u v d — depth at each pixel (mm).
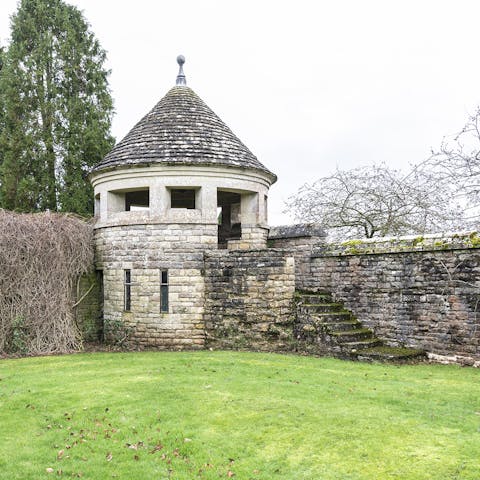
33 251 14523
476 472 5480
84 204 23500
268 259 13820
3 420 7684
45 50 23609
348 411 7484
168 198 15305
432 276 12055
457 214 16125
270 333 13766
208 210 15070
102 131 24234
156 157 14984
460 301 11500
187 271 14906
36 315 14477
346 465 5793
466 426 6820
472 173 12266
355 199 18859
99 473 5836
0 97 23828
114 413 7711
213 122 16438
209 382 9312
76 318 15805
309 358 12133
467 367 11078
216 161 15016
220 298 14492
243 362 11352
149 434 6875
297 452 6188
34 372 10898
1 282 14180
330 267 14547
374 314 13312
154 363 11500
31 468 5973
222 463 5977
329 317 13344
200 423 7176
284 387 8898
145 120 16625
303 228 15602
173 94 17000
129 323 15242
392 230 18469
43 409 8094
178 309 14844
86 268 15758
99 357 12938
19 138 23047
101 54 25297
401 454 5992
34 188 22938
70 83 24281
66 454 6379
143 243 15141
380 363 11594
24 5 23953
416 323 12367
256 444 6465
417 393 8469
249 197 16156
